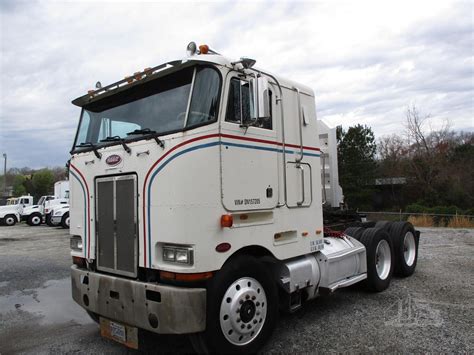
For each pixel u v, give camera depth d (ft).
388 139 132.77
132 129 14.57
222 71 12.84
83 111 17.12
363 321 16.74
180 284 12.12
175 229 12.17
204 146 12.27
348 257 18.94
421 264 28.66
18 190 216.54
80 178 15.97
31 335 16.76
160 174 12.71
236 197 13.07
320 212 17.42
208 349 12.20
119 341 13.50
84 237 15.61
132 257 13.48
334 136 24.77
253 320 13.11
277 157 15.03
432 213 80.69
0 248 46.83
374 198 123.34
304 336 15.25
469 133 128.88
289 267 15.48
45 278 28.17
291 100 16.19
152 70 13.91
